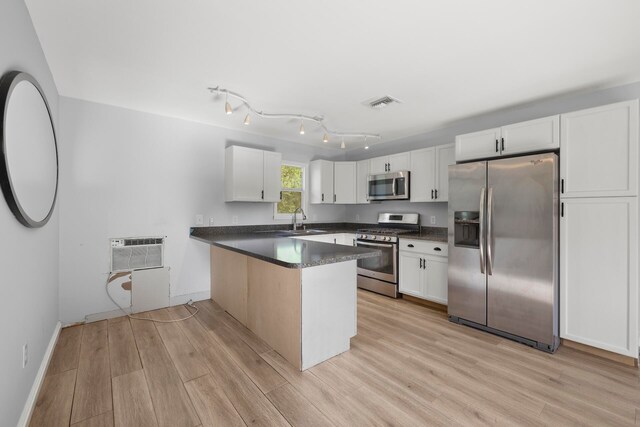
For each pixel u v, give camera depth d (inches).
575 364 87.1
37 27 72.3
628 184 85.4
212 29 73.1
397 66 91.2
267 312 97.8
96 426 61.4
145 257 131.3
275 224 179.9
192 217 144.9
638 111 83.7
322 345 87.2
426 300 140.9
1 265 51.3
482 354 93.0
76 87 106.3
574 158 94.3
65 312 113.3
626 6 63.6
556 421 63.1
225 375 80.0
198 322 117.7
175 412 65.6
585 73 94.6
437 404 68.4
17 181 57.7
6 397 52.9
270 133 168.6
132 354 91.4
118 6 64.9
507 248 104.4
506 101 119.0
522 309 101.0
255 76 98.0
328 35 75.4
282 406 67.6
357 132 165.6
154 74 96.8
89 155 118.0
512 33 74.0
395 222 178.5
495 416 64.6
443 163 146.7
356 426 61.5
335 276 90.3
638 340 85.7
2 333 51.3
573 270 94.9
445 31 73.4
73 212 114.7
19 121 59.3
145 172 131.3
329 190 193.6
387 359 89.3
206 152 149.4
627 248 86.0
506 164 104.7
